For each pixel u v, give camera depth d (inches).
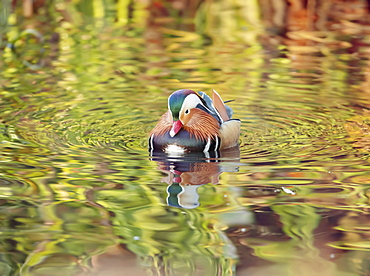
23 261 207.8
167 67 474.0
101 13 650.8
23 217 239.0
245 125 362.6
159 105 396.2
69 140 331.9
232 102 399.5
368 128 352.2
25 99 401.1
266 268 203.5
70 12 651.5
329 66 475.5
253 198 257.6
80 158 304.5
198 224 233.6
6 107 384.2
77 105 392.5
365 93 414.0
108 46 535.2
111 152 315.6
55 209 246.2
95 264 205.9
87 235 225.9
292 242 221.3
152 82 439.8
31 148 316.8
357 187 267.3
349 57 499.2
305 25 606.2
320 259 209.5
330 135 342.0
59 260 208.2
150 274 199.6
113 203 251.8
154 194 261.6
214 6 672.4
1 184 268.7
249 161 304.5
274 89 424.5
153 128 347.3
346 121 365.4
